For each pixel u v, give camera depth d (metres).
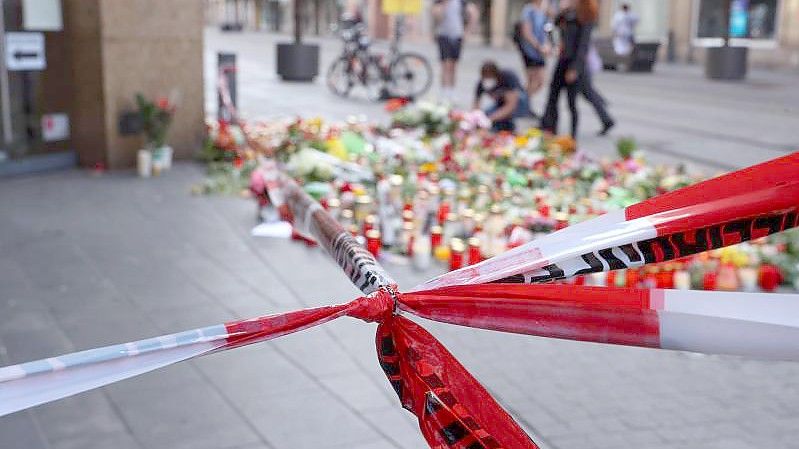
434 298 1.32
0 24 8.69
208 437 3.71
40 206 7.70
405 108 10.84
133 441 3.67
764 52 25.94
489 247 6.07
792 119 13.76
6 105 8.88
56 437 3.69
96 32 9.06
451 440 1.25
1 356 4.48
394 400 4.05
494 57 29.70
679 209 1.36
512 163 8.80
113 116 9.26
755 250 5.73
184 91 9.77
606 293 1.24
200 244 6.55
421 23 41.06
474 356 4.52
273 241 6.64
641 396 4.10
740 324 1.17
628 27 23.64
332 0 49.19
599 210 6.93
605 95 17.08
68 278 5.74
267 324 1.28
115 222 7.17
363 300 1.32
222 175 8.91
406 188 7.57
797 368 4.42
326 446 3.63
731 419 3.89
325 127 10.72
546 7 19.83
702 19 27.98
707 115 14.12
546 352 4.59
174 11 9.52
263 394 4.10
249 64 24.34
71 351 4.57
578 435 3.73
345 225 6.65
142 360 1.20
